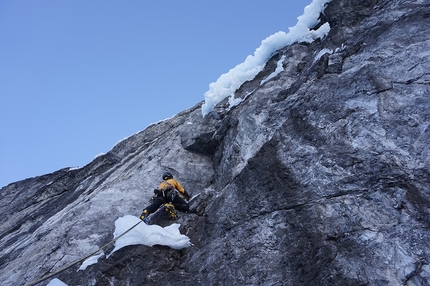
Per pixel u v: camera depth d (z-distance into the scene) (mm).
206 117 8578
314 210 4527
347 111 5234
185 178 7668
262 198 5242
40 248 6586
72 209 7855
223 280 4609
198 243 5512
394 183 4172
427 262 3453
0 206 11344
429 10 5734
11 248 7598
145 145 9922
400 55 5375
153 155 8734
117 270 5191
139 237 5480
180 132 8961
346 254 3896
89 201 7391
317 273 3932
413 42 5445
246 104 7555
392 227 3865
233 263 4738
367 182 4375
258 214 5113
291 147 5469
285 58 8031
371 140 4707
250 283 4363
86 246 6094
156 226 5648
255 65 8734
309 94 5980
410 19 5836
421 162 4172
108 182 8648
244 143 6664
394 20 6082
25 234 8312
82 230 6539
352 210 4238
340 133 5074
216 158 7699
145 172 8047
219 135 7703
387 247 3729
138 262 5176
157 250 5332
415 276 3420
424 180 4020
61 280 5371
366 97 5191
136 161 9039
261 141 6312
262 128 6523
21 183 12219
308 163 5062
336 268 3832
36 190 11336
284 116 6309
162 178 7434
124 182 7855
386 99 4984
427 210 3777
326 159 4898
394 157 4379
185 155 8242
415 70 5043
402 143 4453
